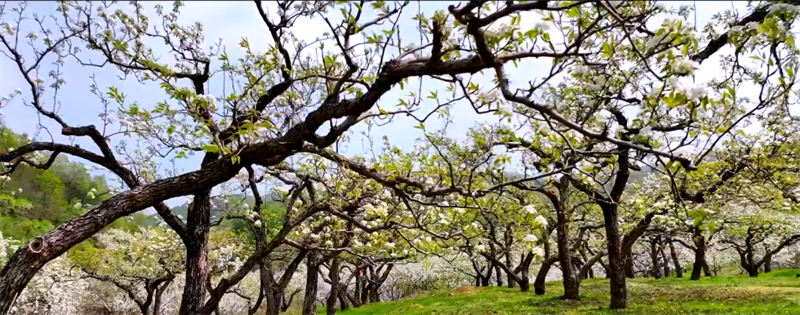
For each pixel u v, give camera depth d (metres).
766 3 3.58
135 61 6.13
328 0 4.91
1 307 3.97
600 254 16.62
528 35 3.26
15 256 4.20
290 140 4.68
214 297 7.48
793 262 33.22
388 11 3.58
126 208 4.77
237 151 4.50
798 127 8.59
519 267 24.53
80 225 4.51
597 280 25.69
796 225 19.98
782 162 10.28
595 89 4.79
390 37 3.82
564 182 15.05
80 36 6.01
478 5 2.85
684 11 3.63
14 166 7.71
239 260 17.61
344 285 24.09
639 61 3.87
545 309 14.19
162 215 7.01
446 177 5.61
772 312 11.43
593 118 6.01
